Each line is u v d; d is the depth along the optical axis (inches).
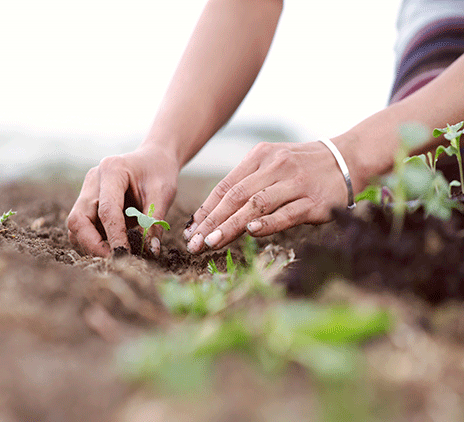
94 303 37.4
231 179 64.7
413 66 93.0
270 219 58.2
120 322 36.3
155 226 68.5
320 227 81.4
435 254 41.7
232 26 91.6
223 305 40.3
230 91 90.7
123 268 49.8
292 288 43.5
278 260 64.1
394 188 48.4
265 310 36.7
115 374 28.1
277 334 31.0
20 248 60.8
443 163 81.7
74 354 30.3
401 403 26.6
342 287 38.9
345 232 46.7
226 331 30.9
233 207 60.9
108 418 24.8
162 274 55.2
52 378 27.3
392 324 33.5
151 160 74.1
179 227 99.5
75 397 26.0
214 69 88.4
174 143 80.5
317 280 43.1
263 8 95.8
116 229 63.2
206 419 24.6
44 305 36.0
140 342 32.2
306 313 32.9
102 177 68.3
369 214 51.9
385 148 62.3
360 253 42.7
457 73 63.1
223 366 29.5
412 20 101.6
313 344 29.5
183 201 143.6
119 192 66.5
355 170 62.5
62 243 82.7
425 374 29.6
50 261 55.8
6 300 35.5
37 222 103.6
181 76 88.5
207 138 91.1
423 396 27.3
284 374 29.0
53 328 32.7
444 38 91.0
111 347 31.7
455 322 36.4
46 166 230.1
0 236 68.0
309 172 61.2
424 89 64.8
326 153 63.0
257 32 93.9
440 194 49.7
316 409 25.6
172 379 26.1
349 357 29.2
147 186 71.7
